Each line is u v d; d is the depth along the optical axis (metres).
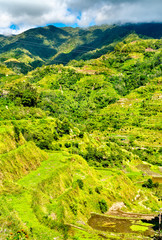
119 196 60.47
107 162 86.31
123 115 162.25
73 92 194.75
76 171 61.06
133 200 65.94
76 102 180.75
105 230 42.31
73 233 36.75
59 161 60.44
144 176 91.12
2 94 122.69
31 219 33.16
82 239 35.03
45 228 32.78
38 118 102.94
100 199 54.75
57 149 77.25
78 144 89.00
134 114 160.88
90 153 87.25
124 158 102.00
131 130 141.75
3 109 96.44
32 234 29.80
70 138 95.06
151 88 191.50
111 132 142.88
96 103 185.62
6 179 42.38
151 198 70.00
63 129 98.00
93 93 198.25
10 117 91.06
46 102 151.00
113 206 55.91
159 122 145.25
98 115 167.25
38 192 40.88
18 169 47.66
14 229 28.80
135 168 99.00
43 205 39.09
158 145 123.94
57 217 38.50
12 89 128.88
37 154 58.25
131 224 46.03
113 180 68.06
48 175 49.56
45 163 58.00
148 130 138.62
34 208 35.75
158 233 41.00
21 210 34.56
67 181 52.56
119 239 37.50
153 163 109.75
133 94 191.50
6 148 51.34
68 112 162.25
